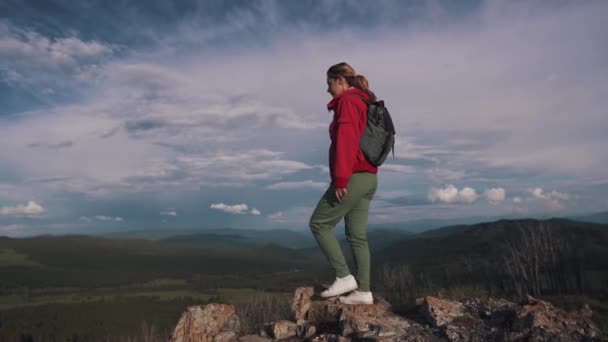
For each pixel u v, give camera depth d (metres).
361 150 4.05
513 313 3.88
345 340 3.89
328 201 4.22
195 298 139.12
